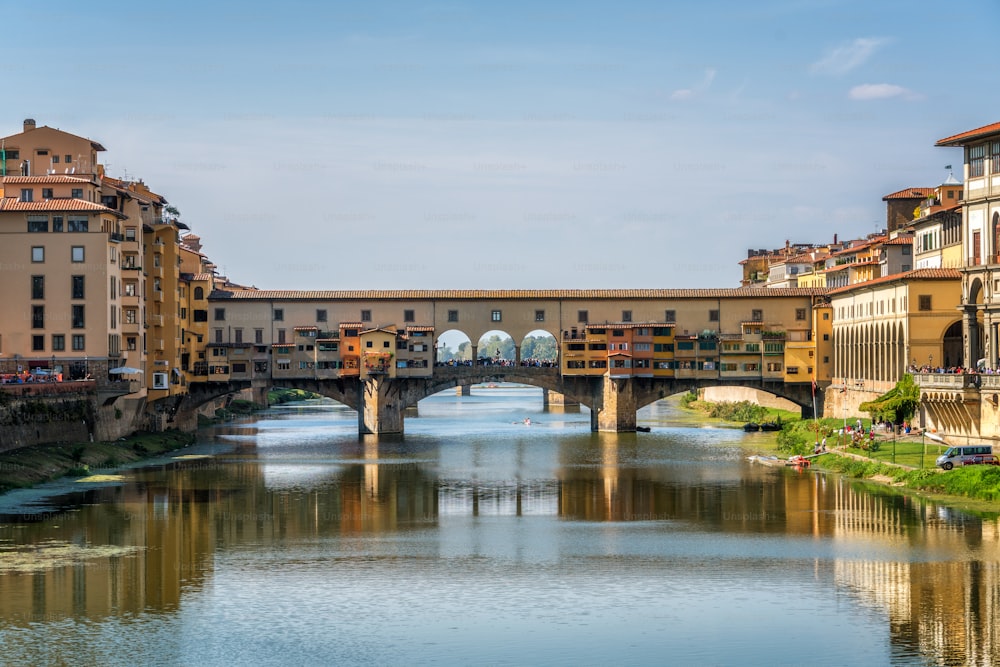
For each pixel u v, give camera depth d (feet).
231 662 220.02
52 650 225.76
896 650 225.15
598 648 227.61
